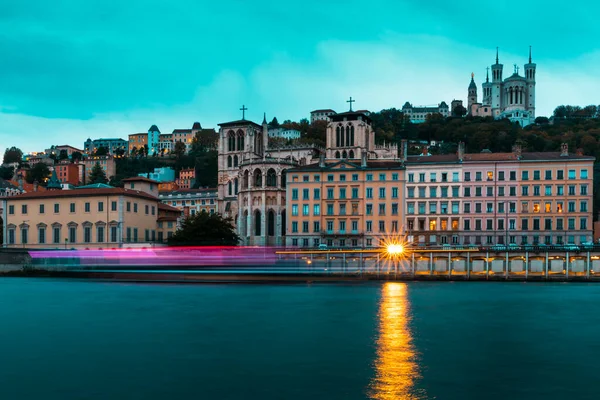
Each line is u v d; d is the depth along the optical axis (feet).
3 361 167.22
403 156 522.06
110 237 496.64
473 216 487.20
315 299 295.69
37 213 517.14
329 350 180.65
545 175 478.59
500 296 305.53
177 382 146.72
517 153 493.36
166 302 285.02
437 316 241.14
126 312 252.62
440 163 493.77
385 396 136.05
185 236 467.52
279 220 583.17
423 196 496.64
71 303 282.36
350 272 396.57
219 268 439.22
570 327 218.18
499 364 164.66
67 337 199.82
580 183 472.85
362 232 504.84
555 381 148.46
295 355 173.78
